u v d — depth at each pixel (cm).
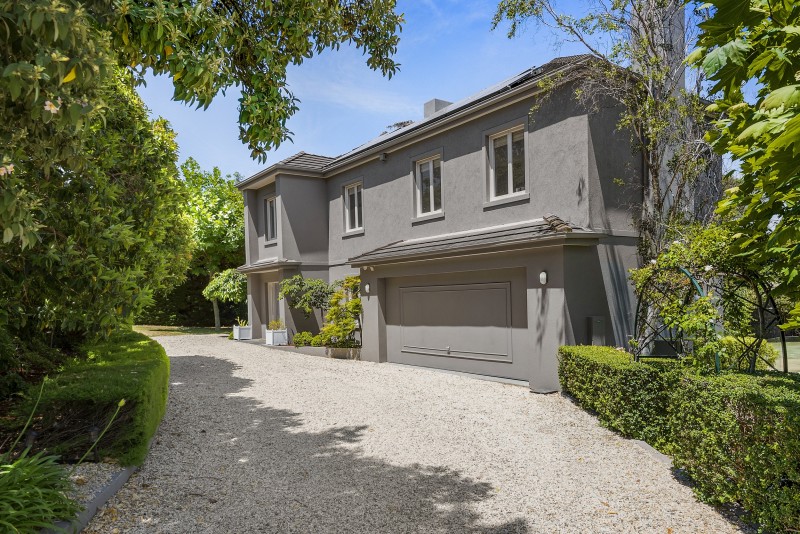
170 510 438
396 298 1330
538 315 941
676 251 652
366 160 1555
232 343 1856
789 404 356
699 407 454
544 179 1035
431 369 1212
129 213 595
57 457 410
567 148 988
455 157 1248
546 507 452
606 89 955
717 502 438
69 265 489
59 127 325
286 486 502
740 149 386
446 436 673
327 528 413
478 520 428
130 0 389
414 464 567
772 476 362
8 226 311
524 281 1011
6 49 304
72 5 312
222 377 1123
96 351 792
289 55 536
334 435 679
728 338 665
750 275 577
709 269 585
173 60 414
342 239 1722
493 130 1148
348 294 1593
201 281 2666
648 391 606
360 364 1329
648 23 943
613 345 948
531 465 560
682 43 973
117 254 575
